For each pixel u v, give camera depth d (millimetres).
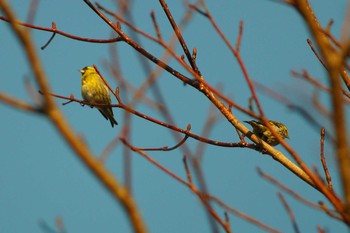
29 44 3348
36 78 3352
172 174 7480
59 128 3322
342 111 4223
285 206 7703
